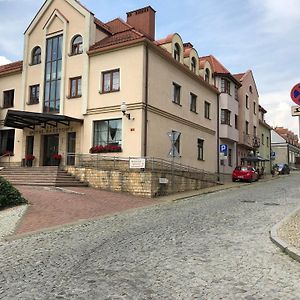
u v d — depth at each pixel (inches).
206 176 1068.5
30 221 419.5
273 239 303.0
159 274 223.5
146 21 1063.0
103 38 975.0
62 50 977.5
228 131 1269.7
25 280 215.0
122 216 480.1
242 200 641.6
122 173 733.3
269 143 1983.3
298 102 327.0
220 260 253.4
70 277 219.0
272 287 199.9
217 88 1262.3
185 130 1027.9
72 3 973.8
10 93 1094.4
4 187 510.0
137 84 845.8
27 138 1026.1
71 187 738.8
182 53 1036.5
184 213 494.3
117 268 237.3
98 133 893.2
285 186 991.6
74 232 369.7
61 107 952.9
